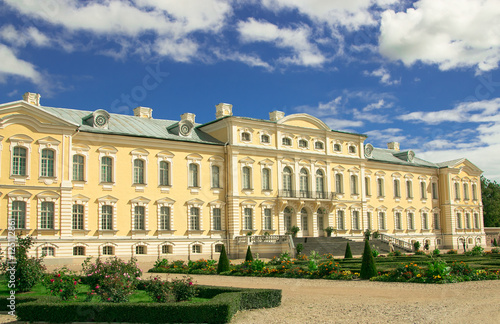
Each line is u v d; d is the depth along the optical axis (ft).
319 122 218.18
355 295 83.82
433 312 65.77
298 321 62.80
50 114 150.82
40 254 145.48
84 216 157.58
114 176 164.86
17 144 146.10
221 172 189.98
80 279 92.22
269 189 199.31
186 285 74.08
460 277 101.14
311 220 211.61
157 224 172.35
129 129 173.99
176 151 179.52
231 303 64.23
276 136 203.51
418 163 266.77
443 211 270.46
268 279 112.37
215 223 186.70
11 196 143.95
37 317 63.46
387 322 60.70
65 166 153.17
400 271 103.55
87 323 63.05
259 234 194.29
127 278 75.36
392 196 248.52
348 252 163.02
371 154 251.80
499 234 300.81
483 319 60.54
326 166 218.79
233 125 190.90
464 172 279.90
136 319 63.00
